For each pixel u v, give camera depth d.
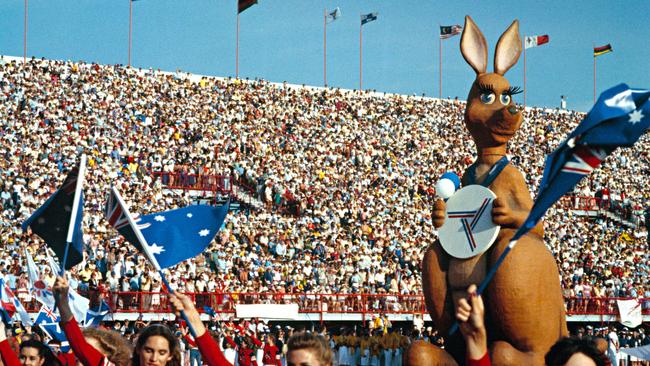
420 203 48.69
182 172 44.28
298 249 39.12
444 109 65.25
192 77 59.06
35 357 8.59
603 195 52.72
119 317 29.77
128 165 42.78
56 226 8.73
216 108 54.44
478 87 13.29
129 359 7.89
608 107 6.96
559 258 43.72
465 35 13.87
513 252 12.13
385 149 55.81
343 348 26.03
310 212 43.72
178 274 32.28
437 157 56.50
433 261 12.93
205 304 31.31
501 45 13.74
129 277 31.30
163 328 6.89
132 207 37.75
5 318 14.56
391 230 43.44
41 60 52.69
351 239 41.56
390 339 25.33
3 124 43.78
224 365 6.64
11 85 48.16
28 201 36.09
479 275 12.44
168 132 49.22
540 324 12.02
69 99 48.97
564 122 67.56
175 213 9.91
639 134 6.98
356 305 34.25
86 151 42.50
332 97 62.00
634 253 47.56
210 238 9.84
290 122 55.72
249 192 44.72
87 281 30.66
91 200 37.12
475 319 5.19
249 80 61.16
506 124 12.88
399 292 36.97
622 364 31.50
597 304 37.06
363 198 47.25
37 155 41.06
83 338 7.69
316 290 35.44
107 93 51.50
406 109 62.97
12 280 28.08
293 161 49.88
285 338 29.89
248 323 29.55
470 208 12.69
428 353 12.27
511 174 12.73
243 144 49.62
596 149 7.00
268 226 40.41
